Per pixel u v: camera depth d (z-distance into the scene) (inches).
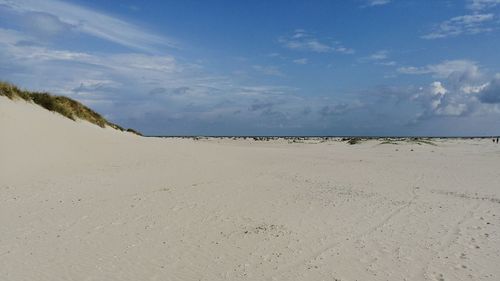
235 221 444.8
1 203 462.6
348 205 543.2
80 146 760.3
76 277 291.0
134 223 421.1
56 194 514.6
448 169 1000.9
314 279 301.3
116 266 313.0
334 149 1836.9
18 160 608.4
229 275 304.7
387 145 2082.9
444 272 318.0
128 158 788.6
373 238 400.8
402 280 302.2
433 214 506.3
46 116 813.9
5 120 691.4
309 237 398.0
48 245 349.1
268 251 356.5
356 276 308.0
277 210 501.4
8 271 295.1
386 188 694.5
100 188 562.9
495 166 1082.7
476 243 390.0
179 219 442.9
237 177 737.0
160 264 320.5
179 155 909.8
